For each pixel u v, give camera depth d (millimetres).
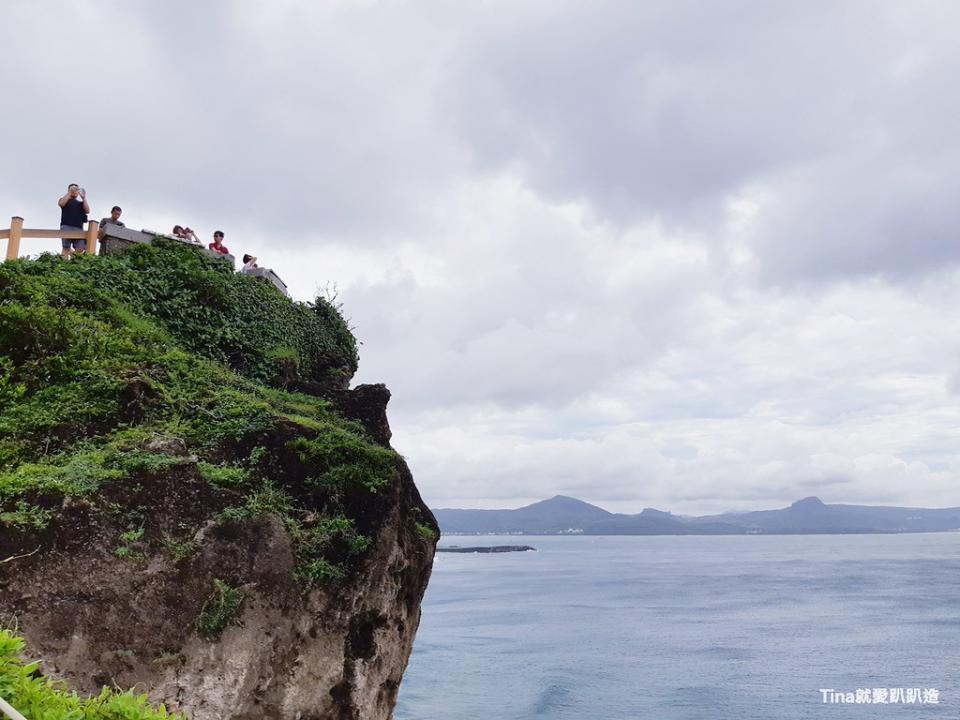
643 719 38281
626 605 99000
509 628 74688
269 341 18984
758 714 39875
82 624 9641
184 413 13062
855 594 114125
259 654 10805
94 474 10648
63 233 19359
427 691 42844
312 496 12695
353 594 12320
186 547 10727
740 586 131125
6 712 4355
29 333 13219
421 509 15195
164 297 17766
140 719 5645
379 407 16953
